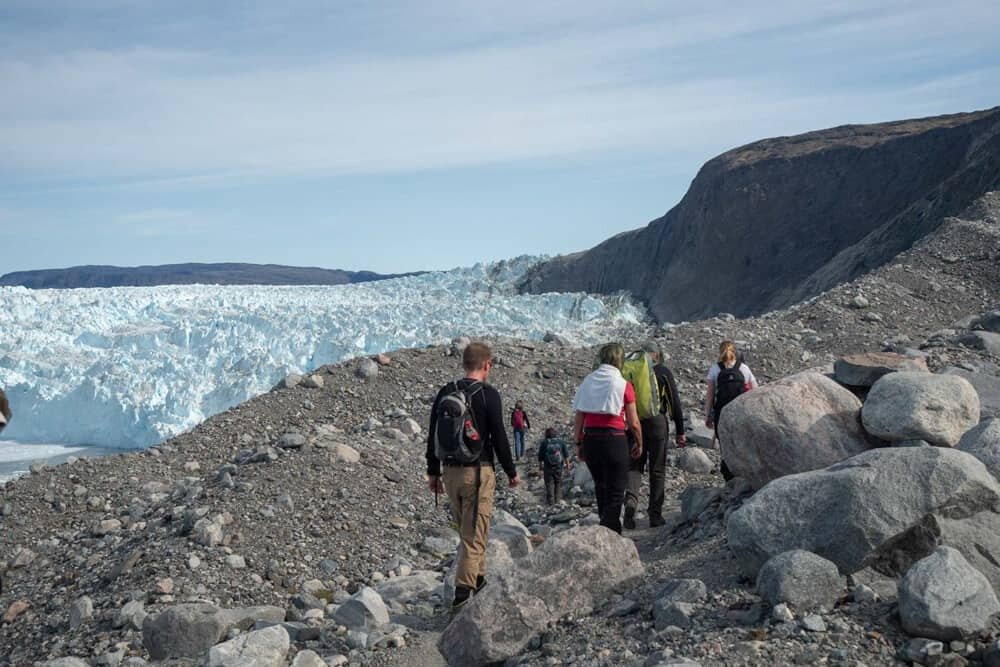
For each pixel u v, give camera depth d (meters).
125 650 6.30
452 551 8.81
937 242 21.41
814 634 4.19
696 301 100.81
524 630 5.05
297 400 14.05
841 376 8.82
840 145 100.50
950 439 6.06
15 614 8.00
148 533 8.87
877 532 4.73
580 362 15.97
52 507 11.15
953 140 88.12
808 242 94.19
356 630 5.87
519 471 11.68
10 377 55.53
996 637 3.96
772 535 4.96
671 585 5.05
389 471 10.45
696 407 13.10
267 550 8.12
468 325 61.28
